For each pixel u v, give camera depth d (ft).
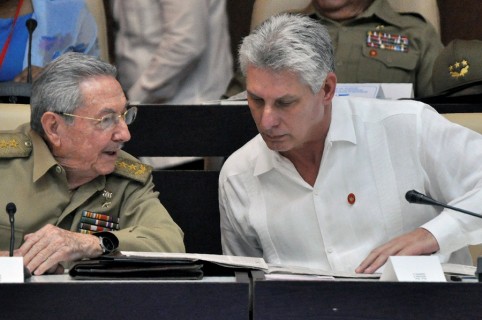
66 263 26.18
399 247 25.93
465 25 42.29
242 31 42.22
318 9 41.73
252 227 28.48
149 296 20.07
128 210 28.25
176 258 22.02
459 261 28.63
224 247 29.73
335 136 27.35
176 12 41.27
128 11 41.27
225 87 42.14
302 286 20.24
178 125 32.22
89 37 40.47
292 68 25.00
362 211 27.71
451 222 26.48
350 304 20.26
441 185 27.66
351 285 20.29
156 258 21.90
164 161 36.40
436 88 35.60
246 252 29.53
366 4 41.29
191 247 32.04
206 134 32.27
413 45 41.14
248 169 28.48
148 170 28.91
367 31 41.14
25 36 38.42
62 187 27.71
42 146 27.58
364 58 40.75
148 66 41.57
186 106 32.19
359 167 27.73
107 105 27.02
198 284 20.15
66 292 19.93
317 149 27.53
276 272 23.22
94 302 19.98
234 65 42.22
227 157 32.30
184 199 32.01
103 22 41.09
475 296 20.43
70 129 27.09
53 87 26.99
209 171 31.96
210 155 32.30
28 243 24.06
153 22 41.45
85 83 26.96
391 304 20.34
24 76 38.32
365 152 27.76
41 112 27.25
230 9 42.04
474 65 34.86
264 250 28.71
